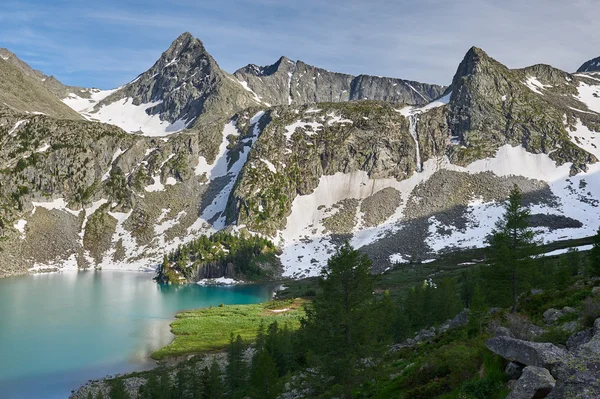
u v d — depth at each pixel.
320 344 38.97
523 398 16.16
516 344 20.11
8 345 101.75
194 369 78.00
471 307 49.47
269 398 56.34
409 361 42.19
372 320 39.00
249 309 144.38
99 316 132.88
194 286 199.50
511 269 54.31
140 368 88.25
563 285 56.97
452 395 23.80
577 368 14.00
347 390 36.72
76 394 73.94
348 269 39.41
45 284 186.38
